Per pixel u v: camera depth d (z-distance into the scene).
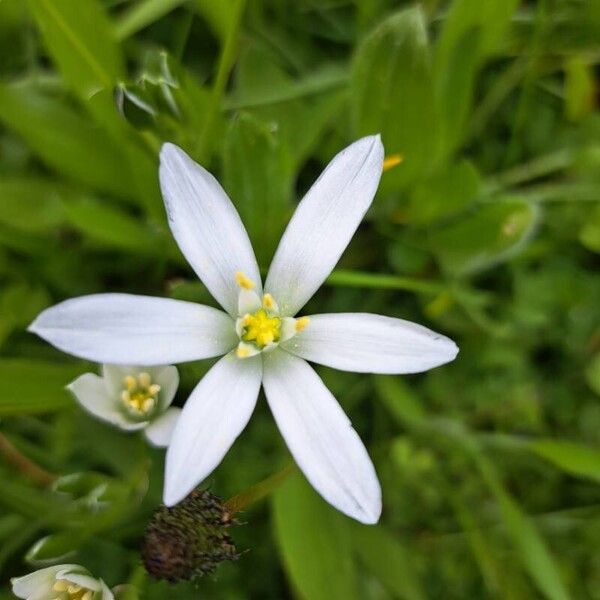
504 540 0.13
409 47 0.11
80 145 0.12
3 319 0.12
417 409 0.13
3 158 0.14
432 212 0.13
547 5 0.14
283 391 0.08
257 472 0.13
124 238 0.12
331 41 0.15
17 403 0.10
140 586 0.10
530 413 0.14
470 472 0.14
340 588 0.11
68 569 0.10
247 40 0.14
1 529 0.12
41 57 0.14
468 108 0.13
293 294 0.09
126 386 0.10
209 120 0.11
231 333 0.09
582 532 0.14
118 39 0.12
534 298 0.14
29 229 0.13
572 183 0.14
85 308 0.08
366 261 0.14
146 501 0.12
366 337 0.08
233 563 0.13
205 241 0.08
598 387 0.13
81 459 0.13
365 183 0.09
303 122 0.13
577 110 0.15
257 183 0.11
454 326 0.14
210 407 0.08
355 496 0.08
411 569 0.13
